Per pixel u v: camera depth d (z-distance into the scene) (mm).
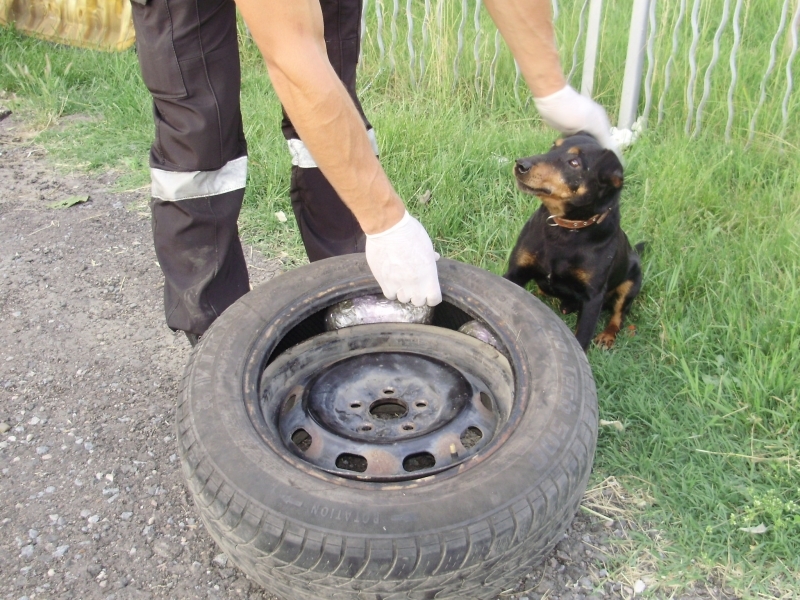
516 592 2236
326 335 2580
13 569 2283
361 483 1909
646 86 4750
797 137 4461
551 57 2562
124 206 4285
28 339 3266
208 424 2031
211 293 2820
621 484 2572
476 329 2566
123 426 2820
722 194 3990
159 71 2443
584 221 2945
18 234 4012
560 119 2678
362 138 2029
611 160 2828
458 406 2314
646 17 4512
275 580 1894
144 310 3467
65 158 4730
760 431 2721
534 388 2186
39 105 5230
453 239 3805
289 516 1802
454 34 5438
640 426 2783
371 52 5625
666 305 3285
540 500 1882
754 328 3055
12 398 2943
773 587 2252
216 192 2703
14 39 5895
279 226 4020
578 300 3184
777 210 3824
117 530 2416
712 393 2830
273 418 2348
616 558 2332
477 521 1802
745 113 4684
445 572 1782
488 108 5102
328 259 2676
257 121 4723
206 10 2398
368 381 2436
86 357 3168
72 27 5945
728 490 2506
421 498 1832
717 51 4434
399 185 4074
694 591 2246
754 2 5629
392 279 2250
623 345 3197
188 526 2434
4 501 2506
